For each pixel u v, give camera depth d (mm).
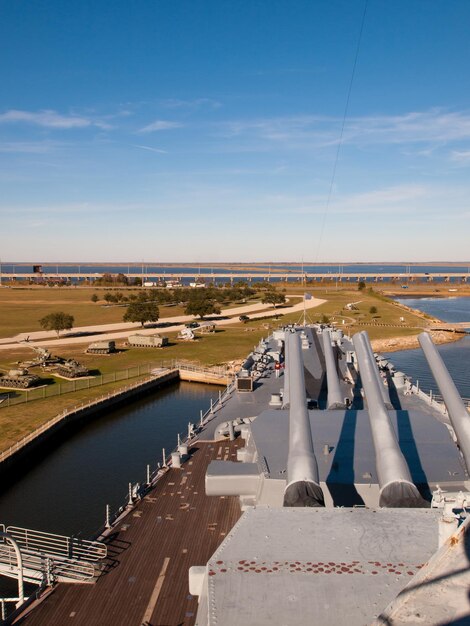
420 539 9781
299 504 14227
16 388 66000
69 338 105625
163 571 22609
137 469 44688
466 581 7277
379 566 8984
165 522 26719
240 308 163125
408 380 43781
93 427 56750
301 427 18078
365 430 24719
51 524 34750
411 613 6770
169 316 142500
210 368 80000
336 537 9898
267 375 49406
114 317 137875
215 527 26141
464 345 106625
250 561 9180
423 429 24391
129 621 19516
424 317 143375
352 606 8055
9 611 25766
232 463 21469
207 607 8203
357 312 151875
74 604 20531
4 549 25297
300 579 8680
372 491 19703
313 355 48375
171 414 61625
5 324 123812
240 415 40438
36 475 43594
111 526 26406
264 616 7906
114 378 72750
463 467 20875
